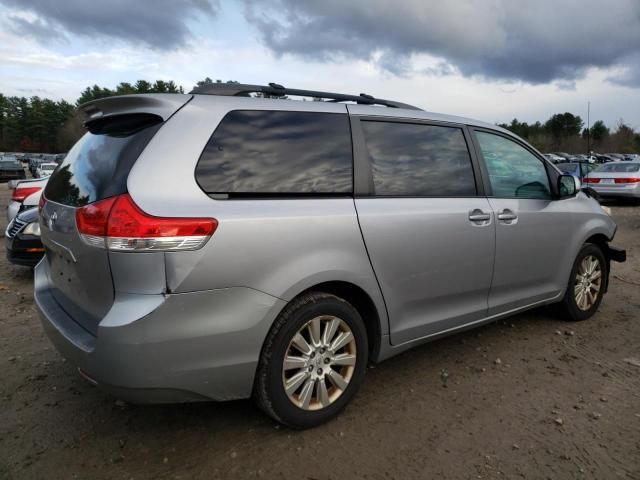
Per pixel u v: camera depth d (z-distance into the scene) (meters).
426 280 3.13
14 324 4.45
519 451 2.59
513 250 3.67
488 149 3.70
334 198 2.76
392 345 3.05
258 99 2.70
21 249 5.73
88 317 2.45
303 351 2.62
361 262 2.78
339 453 2.55
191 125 2.40
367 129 3.02
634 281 6.13
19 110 105.31
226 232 2.30
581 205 4.38
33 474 2.39
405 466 2.46
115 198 2.21
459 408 3.02
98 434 2.72
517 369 3.57
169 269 2.18
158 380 2.22
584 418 2.91
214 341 2.31
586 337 4.19
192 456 2.53
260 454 2.54
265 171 2.55
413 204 3.08
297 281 2.51
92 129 2.94
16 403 3.06
